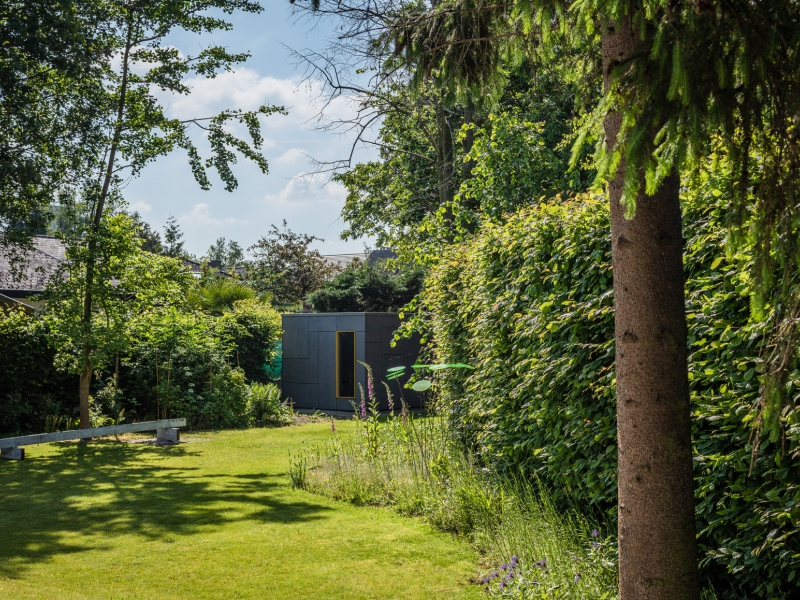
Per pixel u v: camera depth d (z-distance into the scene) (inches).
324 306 1117.7
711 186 151.9
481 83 201.6
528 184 522.3
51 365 604.4
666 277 122.1
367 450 372.8
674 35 93.7
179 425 545.0
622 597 125.4
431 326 430.6
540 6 143.1
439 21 188.2
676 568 120.3
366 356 728.3
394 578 201.3
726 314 165.8
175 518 285.3
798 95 90.7
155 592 192.1
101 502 319.3
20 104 549.6
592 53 165.3
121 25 579.5
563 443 224.1
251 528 266.1
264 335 780.6
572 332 224.1
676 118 95.3
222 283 944.9
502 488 254.7
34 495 337.4
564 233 237.5
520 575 175.2
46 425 581.9
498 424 272.8
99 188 552.4
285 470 403.2
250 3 610.2
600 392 210.4
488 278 293.7
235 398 649.6
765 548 149.7
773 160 96.4
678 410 121.9
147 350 644.7
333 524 269.9
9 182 552.4
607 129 117.0
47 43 542.9
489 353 289.1
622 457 126.0
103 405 625.3
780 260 95.7
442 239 550.6
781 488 146.0
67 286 537.0
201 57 605.3
